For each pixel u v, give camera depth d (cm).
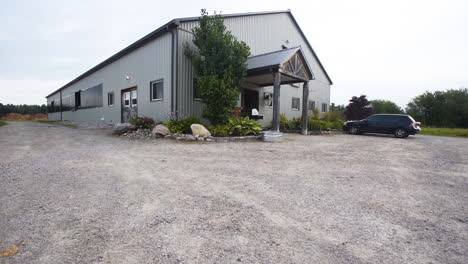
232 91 870
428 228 206
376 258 158
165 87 1021
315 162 489
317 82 2002
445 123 3622
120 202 251
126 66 1318
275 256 159
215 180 340
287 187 315
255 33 1395
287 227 202
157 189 296
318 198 276
